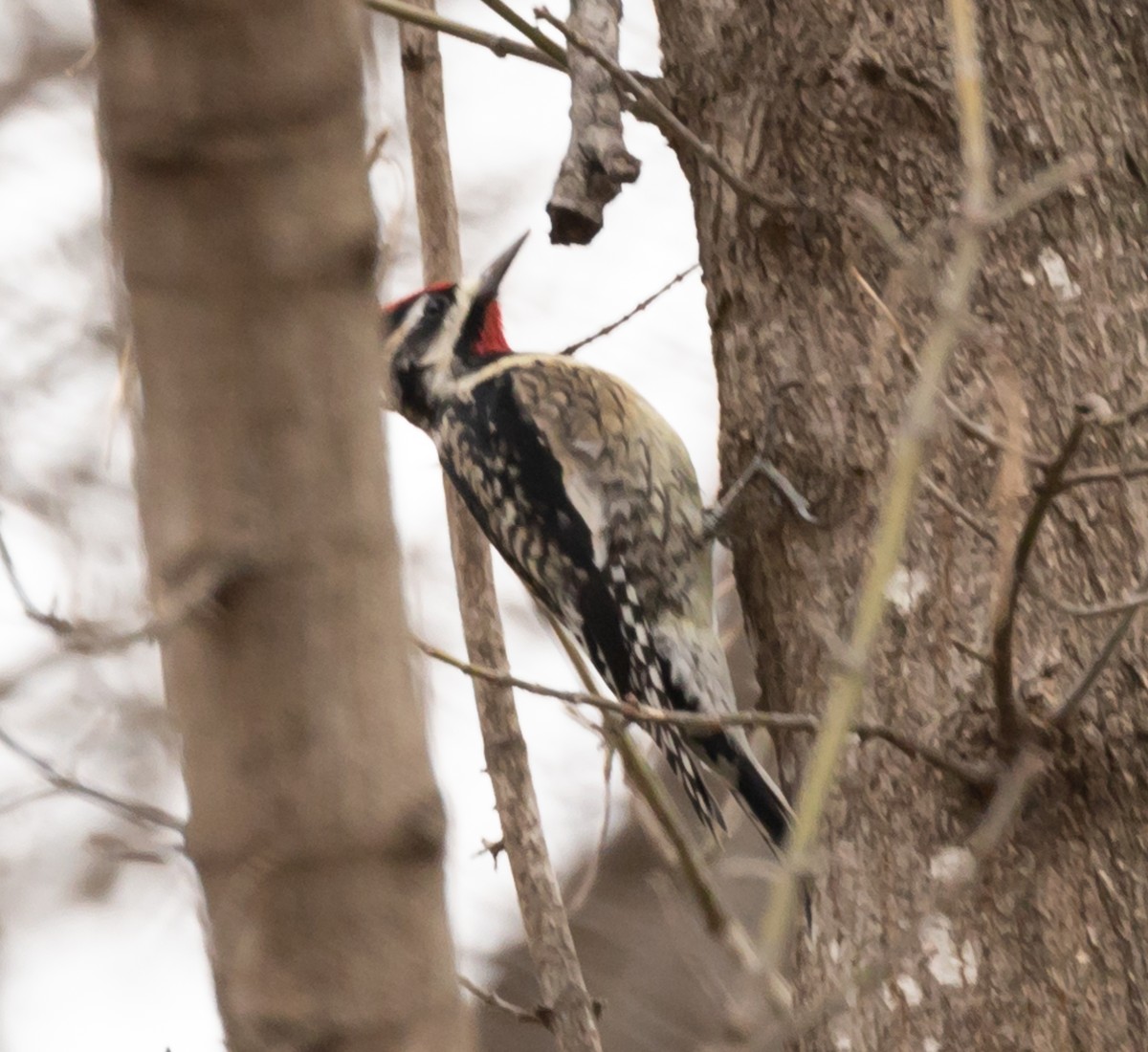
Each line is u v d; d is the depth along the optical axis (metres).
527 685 5.71
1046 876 5.92
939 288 6.00
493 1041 11.64
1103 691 6.01
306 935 2.94
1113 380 6.35
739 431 7.16
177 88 2.88
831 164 6.86
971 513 6.25
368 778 2.97
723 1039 3.90
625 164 6.74
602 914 11.65
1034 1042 5.84
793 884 3.90
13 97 13.52
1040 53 6.67
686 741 8.56
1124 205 6.59
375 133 7.52
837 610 6.66
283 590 2.97
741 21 7.18
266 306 2.96
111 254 4.46
